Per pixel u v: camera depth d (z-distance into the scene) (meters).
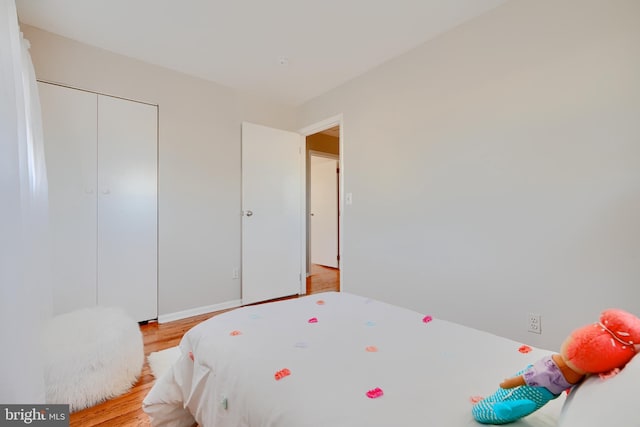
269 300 3.37
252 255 3.24
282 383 0.81
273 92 3.25
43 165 1.71
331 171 5.64
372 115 2.72
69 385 1.43
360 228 2.84
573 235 1.60
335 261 5.55
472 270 2.02
